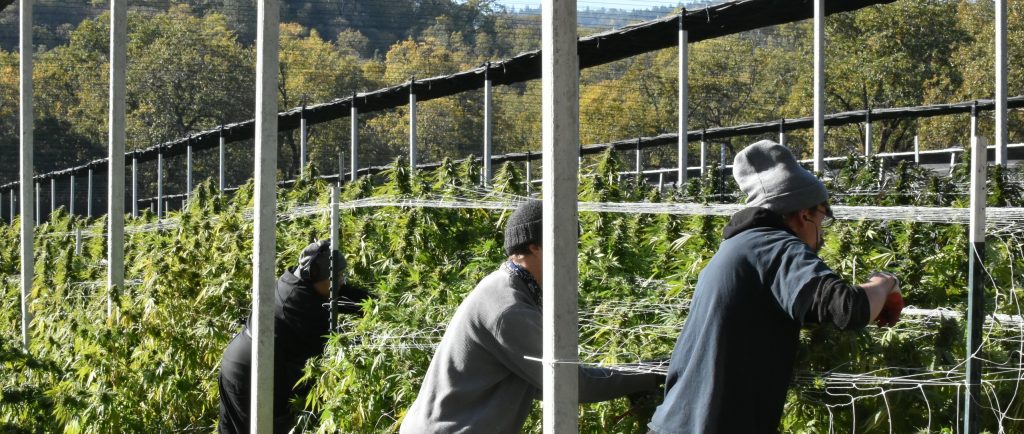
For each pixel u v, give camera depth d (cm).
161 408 699
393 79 5744
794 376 336
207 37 5769
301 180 1036
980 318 288
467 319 360
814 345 341
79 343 729
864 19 3984
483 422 356
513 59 1516
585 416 402
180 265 798
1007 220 340
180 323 735
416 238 648
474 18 5859
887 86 3884
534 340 351
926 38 3903
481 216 682
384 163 5538
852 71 3922
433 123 5384
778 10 1216
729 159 5081
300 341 583
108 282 848
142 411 702
